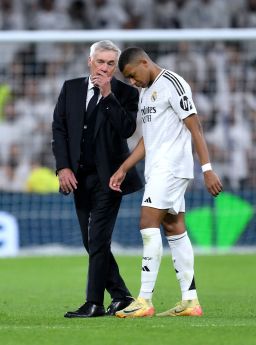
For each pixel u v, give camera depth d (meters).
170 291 34.28
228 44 59.47
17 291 35.12
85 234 26.48
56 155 25.92
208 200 51.81
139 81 24.88
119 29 70.50
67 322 24.12
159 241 24.91
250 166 58.44
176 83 24.70
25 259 48.41
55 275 41.28
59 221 51.47
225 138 58.44
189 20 70.75
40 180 56.19
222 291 34.56
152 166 24.95
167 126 24.88
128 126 25.47
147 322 23.69
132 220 51.03
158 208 24.78
